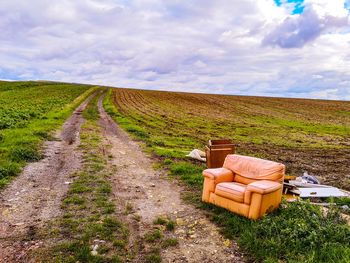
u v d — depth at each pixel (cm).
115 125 2559
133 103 5481
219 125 3169
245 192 690
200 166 1244
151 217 716
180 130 2631
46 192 847
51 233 607
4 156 1135
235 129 2906
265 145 2069
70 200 780
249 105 6050
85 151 1396
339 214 680
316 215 668
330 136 2652
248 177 796
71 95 6150
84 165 1153
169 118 3562
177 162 1273
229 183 786
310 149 1972
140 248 571
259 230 610
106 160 1270
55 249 546
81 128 2159
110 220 672
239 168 827
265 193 665
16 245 558
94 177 995
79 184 919
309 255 509
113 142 1727
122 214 721
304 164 1489
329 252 519
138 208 766
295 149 1952
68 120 2603
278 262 507
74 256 526
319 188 951
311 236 557
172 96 7750
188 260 536
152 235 619
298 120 3941
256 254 542
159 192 902
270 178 748
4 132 1652
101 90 8862
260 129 2975
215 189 770
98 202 779
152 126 2766
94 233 611
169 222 667
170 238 612
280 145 2094
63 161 1200
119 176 1048
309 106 6103
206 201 796
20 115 2481
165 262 529
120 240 589
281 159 1597
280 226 612
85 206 751
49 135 1716
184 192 903
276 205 710
